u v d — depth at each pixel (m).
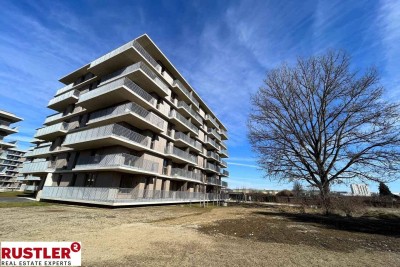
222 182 47.66
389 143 15.10
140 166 20.25
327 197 17.05
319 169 17.66
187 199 29.73
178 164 31.17
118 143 19.27
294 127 19.23
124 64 23.27
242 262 4.74
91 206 17.06
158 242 6.36
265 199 46.44
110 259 4.69
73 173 22.23
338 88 17.91
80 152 22.91
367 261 5.06
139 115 20.19
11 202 16.50
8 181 70.81
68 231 7.37
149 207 20.17
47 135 27.66
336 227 10.66
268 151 19.44
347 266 4.67
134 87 20.69
